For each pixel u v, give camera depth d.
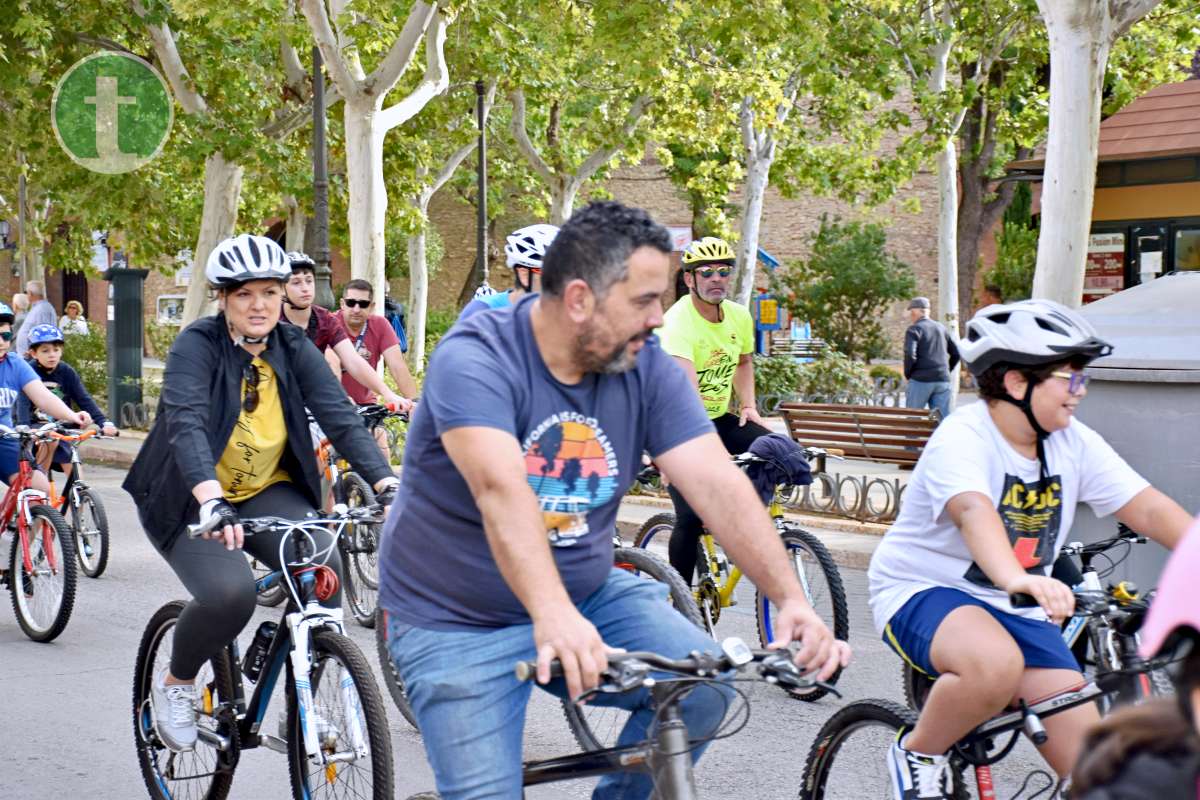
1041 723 3.25
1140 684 3.37
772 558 2.80
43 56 19.48
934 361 16.81
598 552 2.98
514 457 2.69
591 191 31.38
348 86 16.55
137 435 19.36
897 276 32.12
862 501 11.51
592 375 2.87
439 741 2.84
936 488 3.36
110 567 9.76
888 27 20.05
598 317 2.71
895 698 6.31
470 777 2.80
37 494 7.70
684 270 6.76
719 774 5.26
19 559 7.64
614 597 3.07
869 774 3.65
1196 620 1.23
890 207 39.34
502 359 2.80
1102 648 3.76
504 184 34.06
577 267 2.70
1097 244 18.62
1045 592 3.04
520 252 6.07
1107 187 18.47
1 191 30.12
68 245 29.53
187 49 19.72
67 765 5.36
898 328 39.22
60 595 7.38
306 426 4.49
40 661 7.04
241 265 4.26
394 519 2.98
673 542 6.45
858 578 9.60
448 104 22.69
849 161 24.84
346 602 8.37
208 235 20.50
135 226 23.16
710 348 6.76
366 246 16.89
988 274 29.62
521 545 2.61
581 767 2.89
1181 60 20.34
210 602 4.21
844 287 31.80
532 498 2.67
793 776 5.24
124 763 5.39
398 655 2.96
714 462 2.91
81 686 6.54
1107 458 3.50
